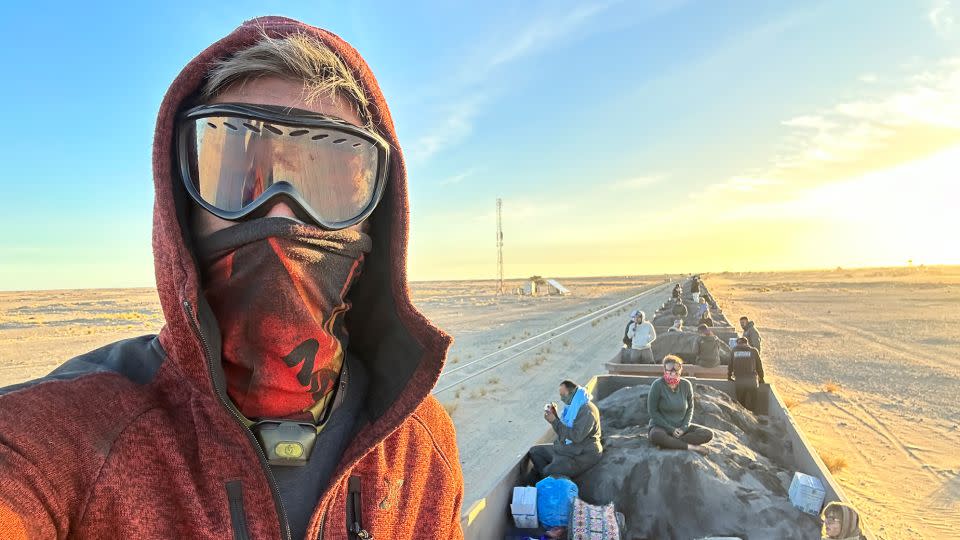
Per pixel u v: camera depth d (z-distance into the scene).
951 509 6.98
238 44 0.79
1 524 0.54
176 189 0.78
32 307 57.03
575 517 4.33
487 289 96.56
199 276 0.77
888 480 7.99
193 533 0.69
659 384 5.77
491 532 4.22
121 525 0.65
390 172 0.99
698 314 22.59
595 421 5.43
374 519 0.90
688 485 4.89
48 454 0.62
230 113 0.75
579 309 41.16
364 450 0.89
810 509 4.58
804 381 14.85
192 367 0.75
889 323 30.05
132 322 34.16
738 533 4.51
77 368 0.77
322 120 0.80
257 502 0.74
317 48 0.82
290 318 0.77
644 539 4.71
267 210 0.76
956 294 55.53
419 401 0.93
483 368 15.71
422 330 0.94
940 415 11.34
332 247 0.83
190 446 0.75
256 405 0.81
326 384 0.86
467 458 8.16
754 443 6.80
